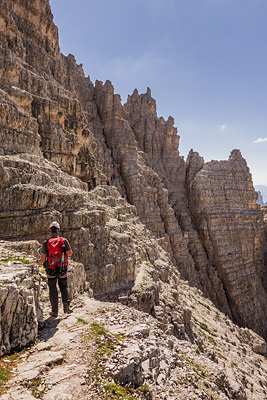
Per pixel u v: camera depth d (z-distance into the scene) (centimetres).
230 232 6400
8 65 2280
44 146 2580
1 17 2552
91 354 671
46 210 1508
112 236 2048
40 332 757
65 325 811
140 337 835
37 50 3428
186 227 6138
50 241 853
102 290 1775
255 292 6178
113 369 627
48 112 2689
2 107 1673
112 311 997
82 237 1686
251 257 6475
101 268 1777
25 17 3453
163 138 7075
